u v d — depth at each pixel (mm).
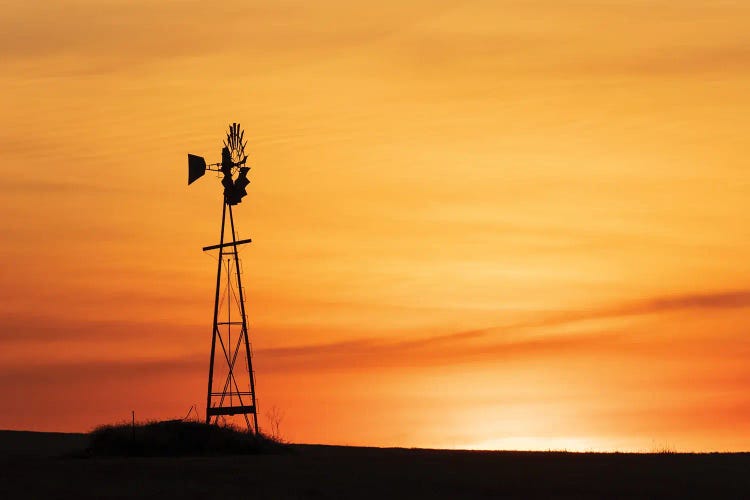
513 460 116938
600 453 128375
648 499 88938
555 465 111750
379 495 89125
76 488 90625
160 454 122250
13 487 90750
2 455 119688
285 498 86438
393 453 127250
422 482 96688
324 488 92188
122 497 86188
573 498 88875
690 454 126688
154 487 91312
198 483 93750
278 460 111562
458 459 117812
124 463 106312
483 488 93812
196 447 124500
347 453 126875
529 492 91938
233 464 106625
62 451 127000
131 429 126312
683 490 93438
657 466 110312
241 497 86625
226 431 129250
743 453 128000
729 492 92500
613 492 92312
